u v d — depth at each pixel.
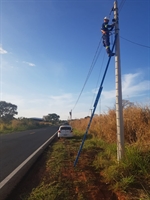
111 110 12.56
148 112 9.67
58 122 137.88
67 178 5.78
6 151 11.41
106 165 6.54
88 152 9.84
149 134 7.80
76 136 20.03
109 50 7.18
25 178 6.34
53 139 18.84
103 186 5.15
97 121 16.92
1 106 84.38
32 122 61.00
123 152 6.40
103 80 7.32
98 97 7.38
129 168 5.53
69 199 4.42
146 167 5.48
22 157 9.57
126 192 4.55
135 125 9.18
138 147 6.67
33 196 4.68
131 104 10.98
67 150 10.77
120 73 6.92
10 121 48.59
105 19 7.27
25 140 17.52
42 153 10.77
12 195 4.96
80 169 6.68
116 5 7.23
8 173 6.80
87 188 5.00
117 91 6.82
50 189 4.90
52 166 7.29
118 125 6.64
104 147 10.59
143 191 4.55
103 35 7.32
